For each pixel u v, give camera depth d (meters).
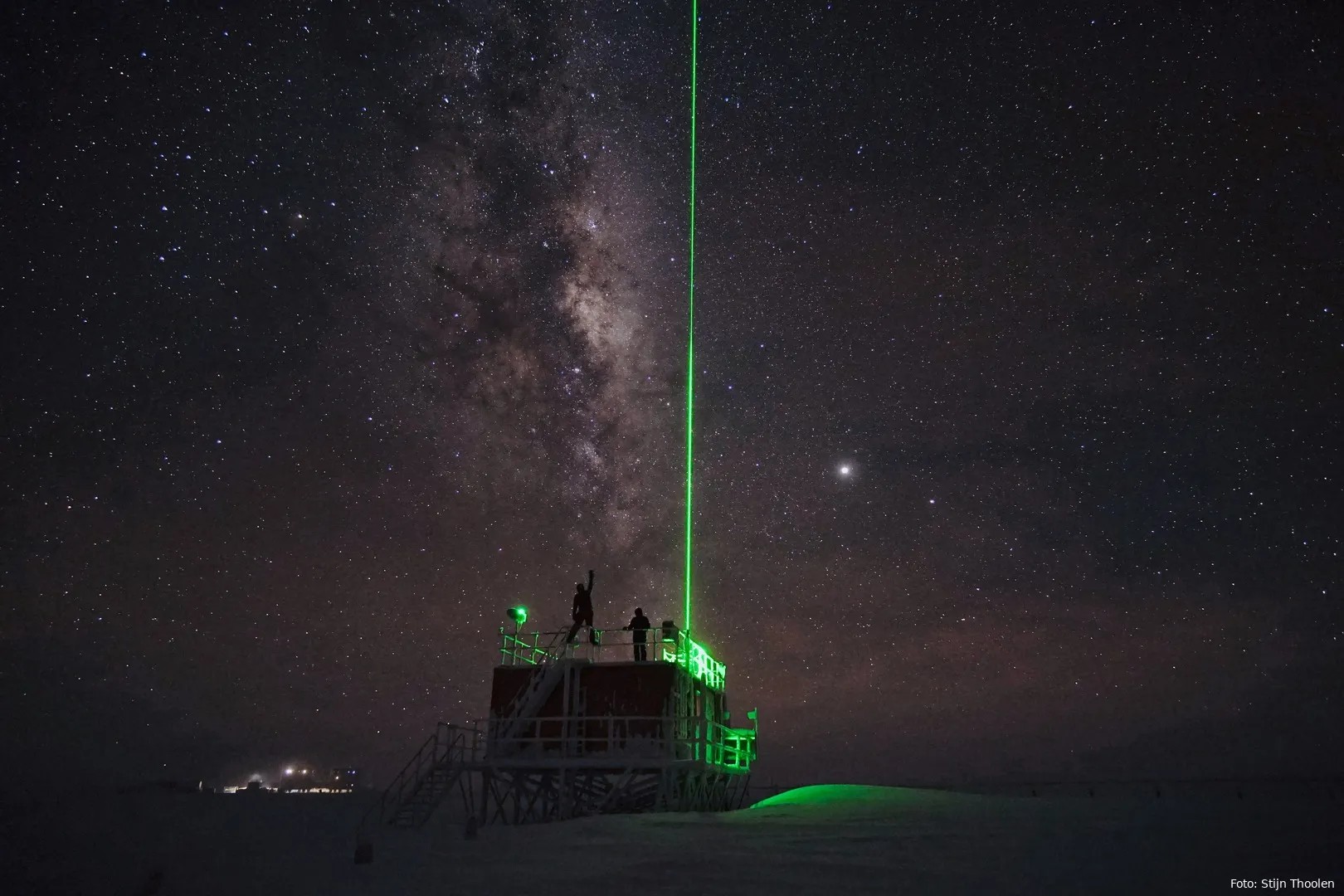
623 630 26.72
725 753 29.00
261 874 13.43
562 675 26.09
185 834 19.69
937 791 28.69
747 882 11.99
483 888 11.94
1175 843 15.88
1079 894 10.89
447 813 28.50
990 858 14.10
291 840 18.39
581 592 27.39
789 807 24.16
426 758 24.94
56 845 16.95
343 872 13.62
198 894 11.87
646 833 18.38
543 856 15.19
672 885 11.84
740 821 20.44
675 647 26.66
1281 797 33.28
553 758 24.80
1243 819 20.59
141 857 15.52
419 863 14.61
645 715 25.11
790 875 12.48
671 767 24.56
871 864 13.51
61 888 12.52
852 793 26.91
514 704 26.05
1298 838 16.52
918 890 11.27
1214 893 10.88
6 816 24.05
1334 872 12.38
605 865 13.84
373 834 19.97
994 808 23.47
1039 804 25.06
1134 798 27.81
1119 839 16.61
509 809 27.98
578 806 26.58
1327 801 28.62
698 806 26.95
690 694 27.33
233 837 19.08
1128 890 11.09
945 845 15.70
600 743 24.92
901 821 20.08
